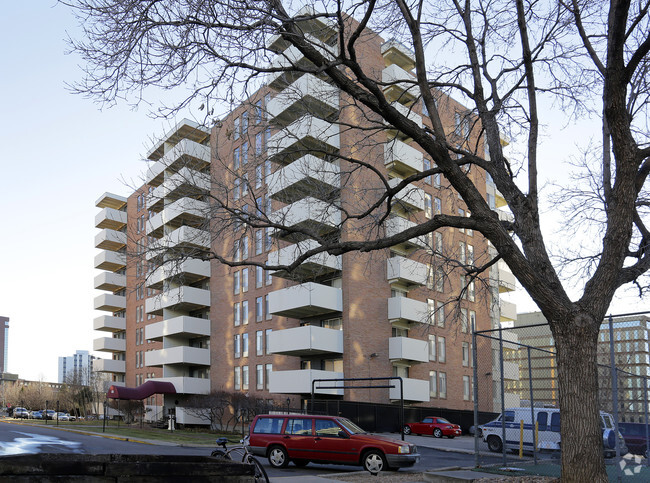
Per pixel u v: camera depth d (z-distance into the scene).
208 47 10.61
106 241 64.50
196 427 47.44
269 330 41.69
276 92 28.88
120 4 10.05
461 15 13.25
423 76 11.68
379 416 34.94
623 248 10.19
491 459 19.88
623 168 10.34
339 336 35.84
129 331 62.97
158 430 41.47
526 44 11.63
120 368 62.44
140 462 7.50
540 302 10.15
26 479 6.25
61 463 6.43
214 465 7.27
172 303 47.78
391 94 38.38
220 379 45.72
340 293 36.44
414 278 38.09
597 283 10.12
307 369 38.25
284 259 31.72
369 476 15.66
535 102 11.71
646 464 16.41
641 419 36.72
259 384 41.84
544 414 22.86
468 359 43.38
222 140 37.97
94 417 69.31
